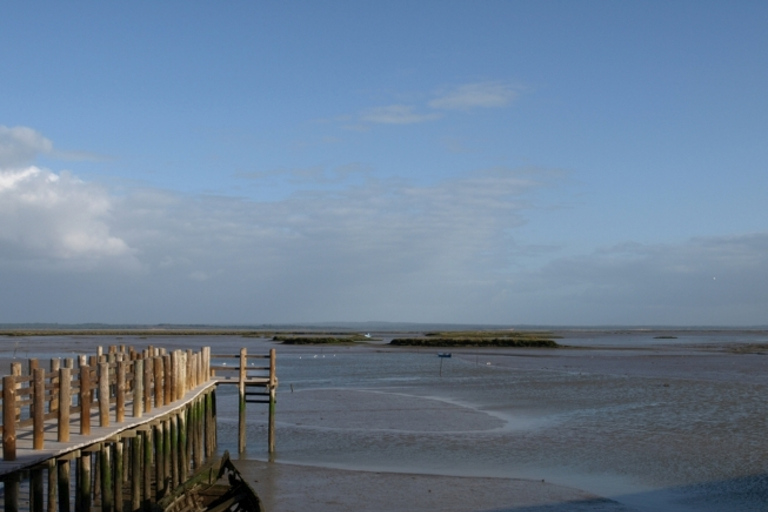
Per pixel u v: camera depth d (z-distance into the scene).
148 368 18.02
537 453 24.94
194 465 22.34
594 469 22.66
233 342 126.12
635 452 25.06
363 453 25.00
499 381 50.66
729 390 43.78
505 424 30.91
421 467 22.89
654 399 39.34
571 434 28.42
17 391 12.62
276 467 22.81
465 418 32.50
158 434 17.92
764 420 31.62
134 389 17.03
